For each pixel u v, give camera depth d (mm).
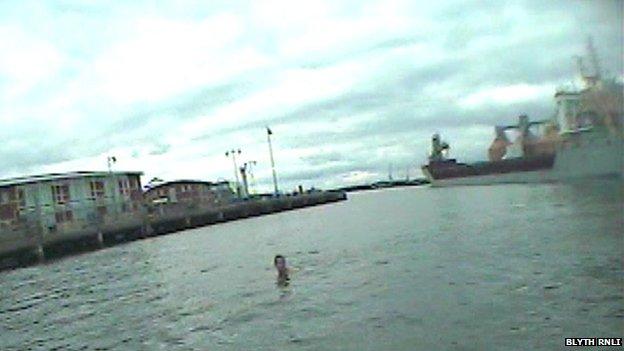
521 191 66750
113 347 16031
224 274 28375
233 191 137000
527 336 12484
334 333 14641
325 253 32031
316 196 134500
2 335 19594
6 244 56219
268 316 17391
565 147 65938
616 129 57906
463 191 89375
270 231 58312
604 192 50125
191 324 17594
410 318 15031
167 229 80375
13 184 71375
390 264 24422
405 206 74625
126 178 85812
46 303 25969
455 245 27812
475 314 14602
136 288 27156
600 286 15789
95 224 71125
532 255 21969
